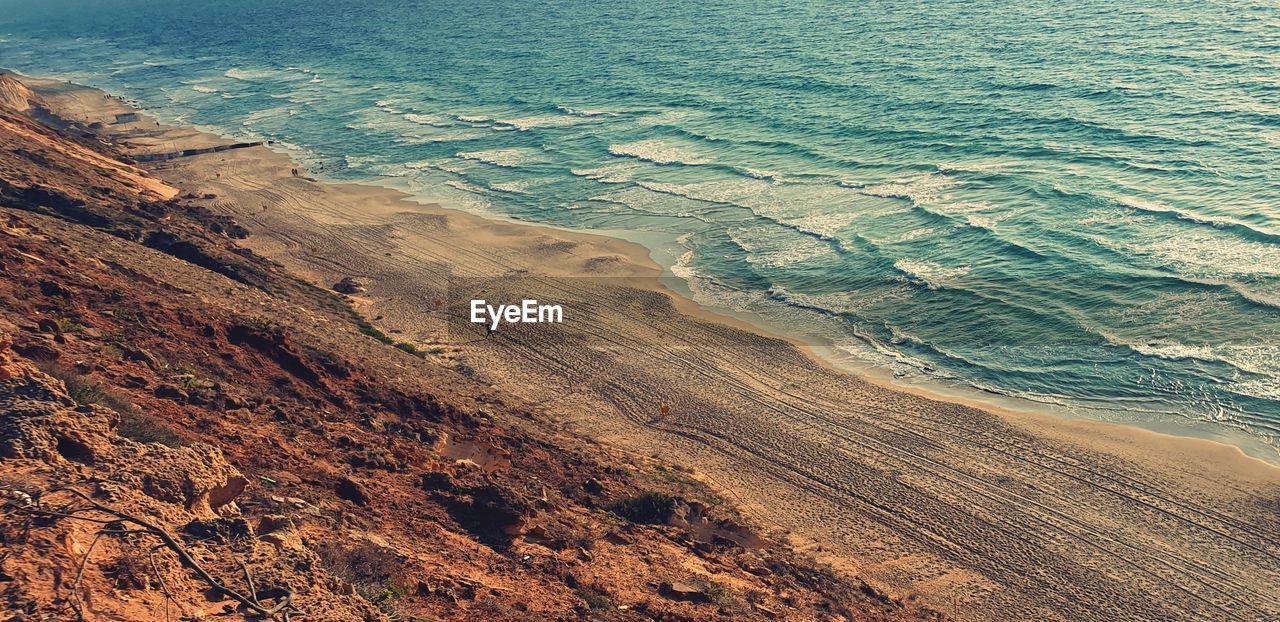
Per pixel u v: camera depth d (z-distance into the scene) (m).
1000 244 39.84
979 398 29.91
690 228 46.38
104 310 20.75
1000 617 19.75
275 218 50.09
